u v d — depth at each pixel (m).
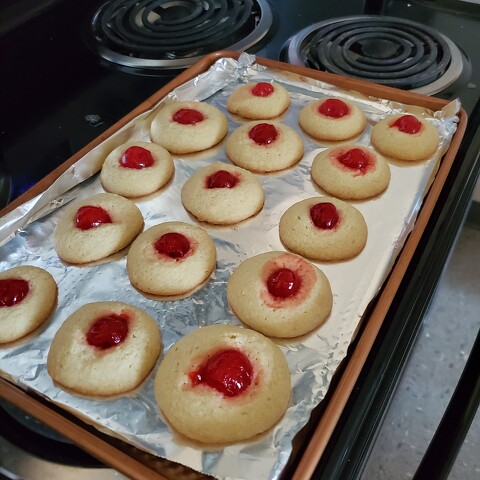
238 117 0.47
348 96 0.47
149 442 0.27
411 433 0.48
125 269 0.36
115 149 0.42
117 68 0.51
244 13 0.55
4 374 0.30
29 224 0.39
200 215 0.39
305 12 0.57
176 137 0.44
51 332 0.32
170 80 0.49
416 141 0.42
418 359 0.53
